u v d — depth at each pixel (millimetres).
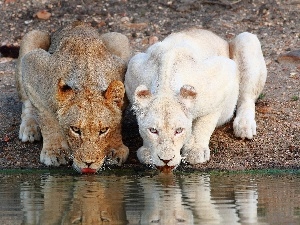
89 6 19609
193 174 12805
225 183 12094
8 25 19000
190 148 13438
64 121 12609
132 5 19641
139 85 12516
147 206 10648
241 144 14008
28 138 14242
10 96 16172
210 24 18812
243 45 15055
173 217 10070
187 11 19359
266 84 16266
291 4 19641
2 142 14336
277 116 14883
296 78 16484
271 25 18781
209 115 13484
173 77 12562
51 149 13555
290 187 11805
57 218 10125
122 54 14430
